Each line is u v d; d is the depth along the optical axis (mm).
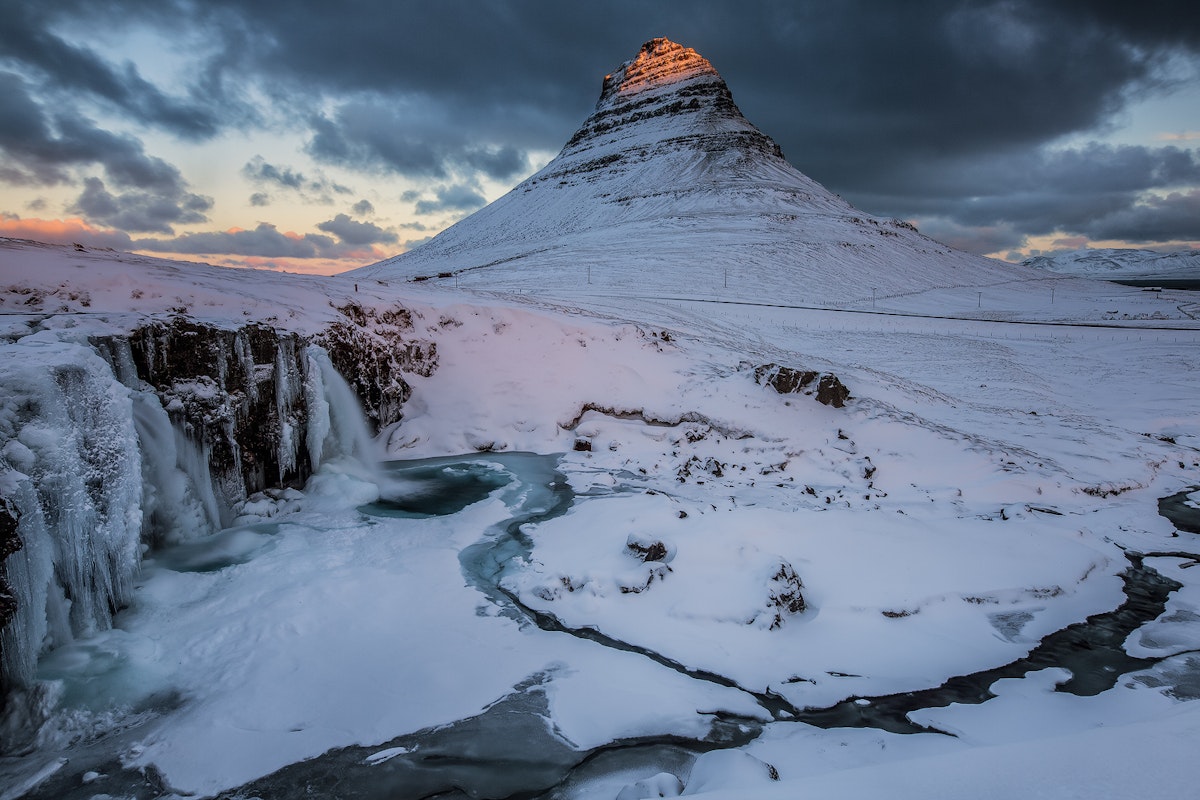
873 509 12172
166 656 7129
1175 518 12758
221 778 5586
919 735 6266
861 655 7719
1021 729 6301
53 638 6949
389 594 8641
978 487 13695
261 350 11703
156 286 13062
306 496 12156
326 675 6938
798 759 5797
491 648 7570
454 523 11219
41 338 8289
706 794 3717
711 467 14367
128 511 8141
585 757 5969
